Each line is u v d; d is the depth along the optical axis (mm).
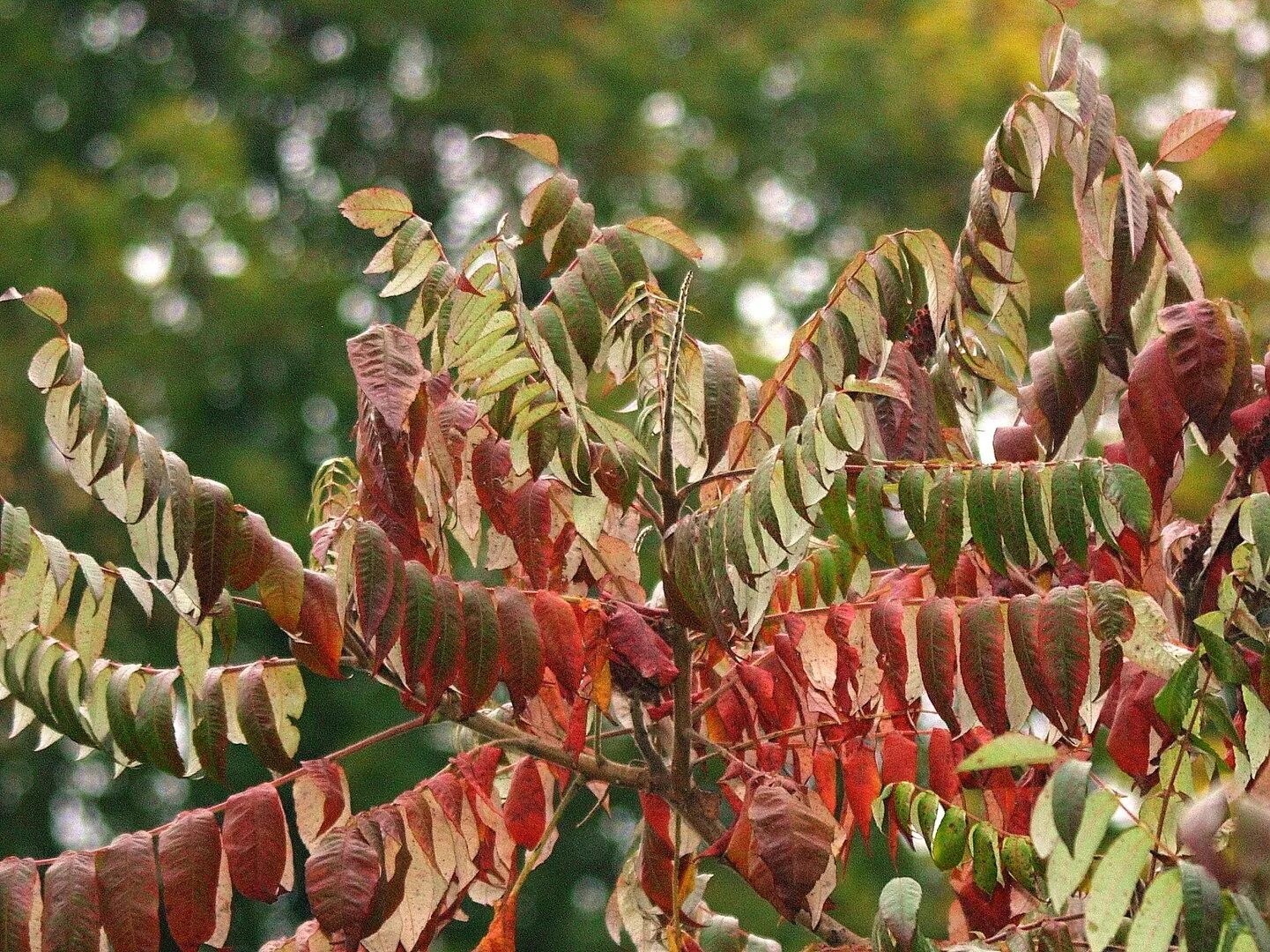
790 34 14977
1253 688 2266
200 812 2389
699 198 14094
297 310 12570
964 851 2404
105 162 14523
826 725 2707
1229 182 13305
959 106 13562
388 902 2424
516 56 14367
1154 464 2594
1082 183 2697
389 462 2625
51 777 11500
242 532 2410
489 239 2617
